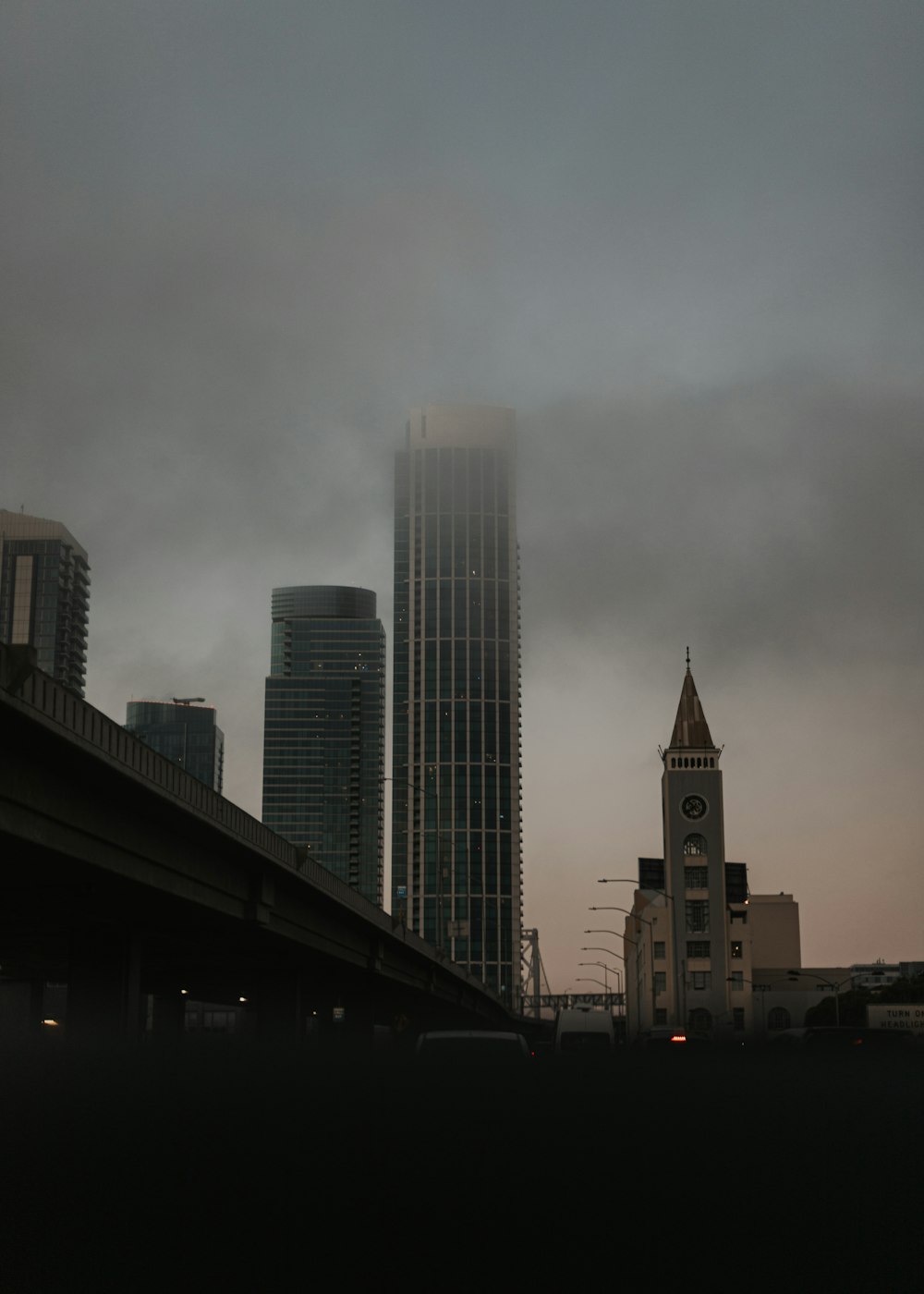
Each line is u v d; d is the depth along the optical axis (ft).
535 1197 46.83
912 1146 63.87
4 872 172.76
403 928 351.67
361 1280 33.42
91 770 150.00
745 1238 39.50
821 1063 178.09
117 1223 41.01
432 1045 113.39
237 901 230.07
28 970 388.98
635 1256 36.70
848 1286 33.17
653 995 649.20
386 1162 55.77
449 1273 34.45
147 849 181.78
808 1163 57.06
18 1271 34.19
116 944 226.99
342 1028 384.68
